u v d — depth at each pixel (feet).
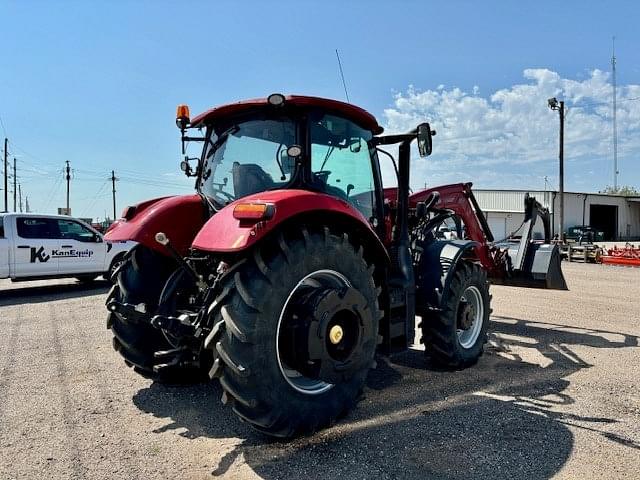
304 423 9.71
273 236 9.66
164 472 8.93
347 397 10.50
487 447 9.83
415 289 14.65
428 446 9.86
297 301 9.91
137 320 11.94
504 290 34.47
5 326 22.30
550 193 118.32
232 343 8.88
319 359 9.69
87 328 21.83
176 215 12.88
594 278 41.65
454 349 14.82
